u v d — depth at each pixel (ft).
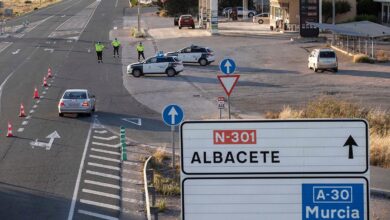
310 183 18.86
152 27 372.58
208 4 338.13
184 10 447.42
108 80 200.54
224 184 19.06
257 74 205.36
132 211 75.20
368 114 128.67
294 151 18.92
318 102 140.77
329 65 202.69
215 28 319.47
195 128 19.03
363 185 18.75
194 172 19.06
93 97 151.64
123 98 169.58
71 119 140.46
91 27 373.20
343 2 342.03
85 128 130.41
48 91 179.83
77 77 206.39
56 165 98.68
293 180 18.94
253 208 18.95
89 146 112.98
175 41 300.61
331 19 343.05
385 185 81.41
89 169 96.07
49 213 74.43
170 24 387.96
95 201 79.36
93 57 255.09
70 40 312.91
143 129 129.90
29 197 81.20
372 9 356.18
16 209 75.97
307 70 210.59
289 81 190.08
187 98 167.63
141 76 208.13
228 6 487.61
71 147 112.27
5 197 81.05
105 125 134.00
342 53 245.65
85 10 504.84
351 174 18.80
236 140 18.99
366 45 233.96
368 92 167.02
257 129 18.94
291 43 279.69
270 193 18.99
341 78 192.54
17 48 285.23
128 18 432.25
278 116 132.57
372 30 229.04
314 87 177.99
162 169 95.30
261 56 246.06
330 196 18.85
